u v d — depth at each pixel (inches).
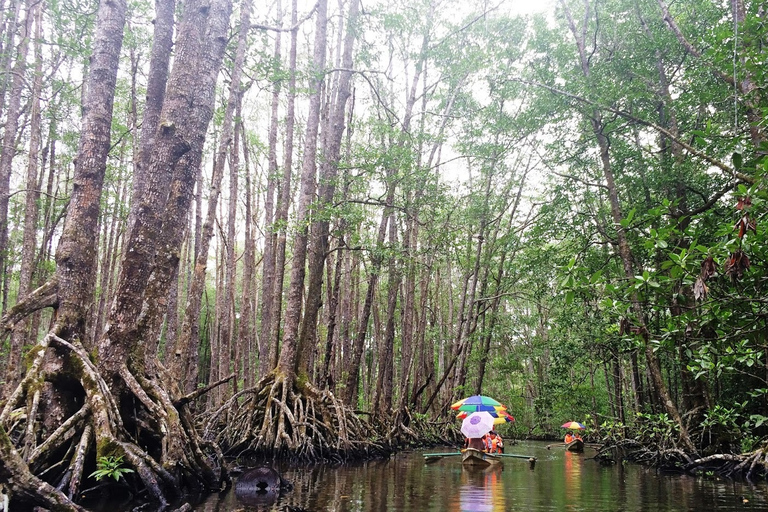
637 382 679.7
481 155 705.6
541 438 1176.8
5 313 233.9
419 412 828.6
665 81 523.8
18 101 513.7
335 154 573.3
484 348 863.1
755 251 204.1
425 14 725.9
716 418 437.4
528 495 280.8
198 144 285.9
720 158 373.7
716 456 389.7
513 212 829.2
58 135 644.1
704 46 444.8
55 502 165.2
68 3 478.3
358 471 394.3
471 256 844.0
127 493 229.5
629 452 564.1
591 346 677.9
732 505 255.0
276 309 612.7
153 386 262.5
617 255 551.5
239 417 502.9
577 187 584.4
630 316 237.3
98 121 271.9
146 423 257.3
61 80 631.2
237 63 453.7
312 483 317.1
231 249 743.7
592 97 482.9
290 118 651.5
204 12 292.4
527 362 1234.6
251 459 458.3
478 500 259.4
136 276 263.6
